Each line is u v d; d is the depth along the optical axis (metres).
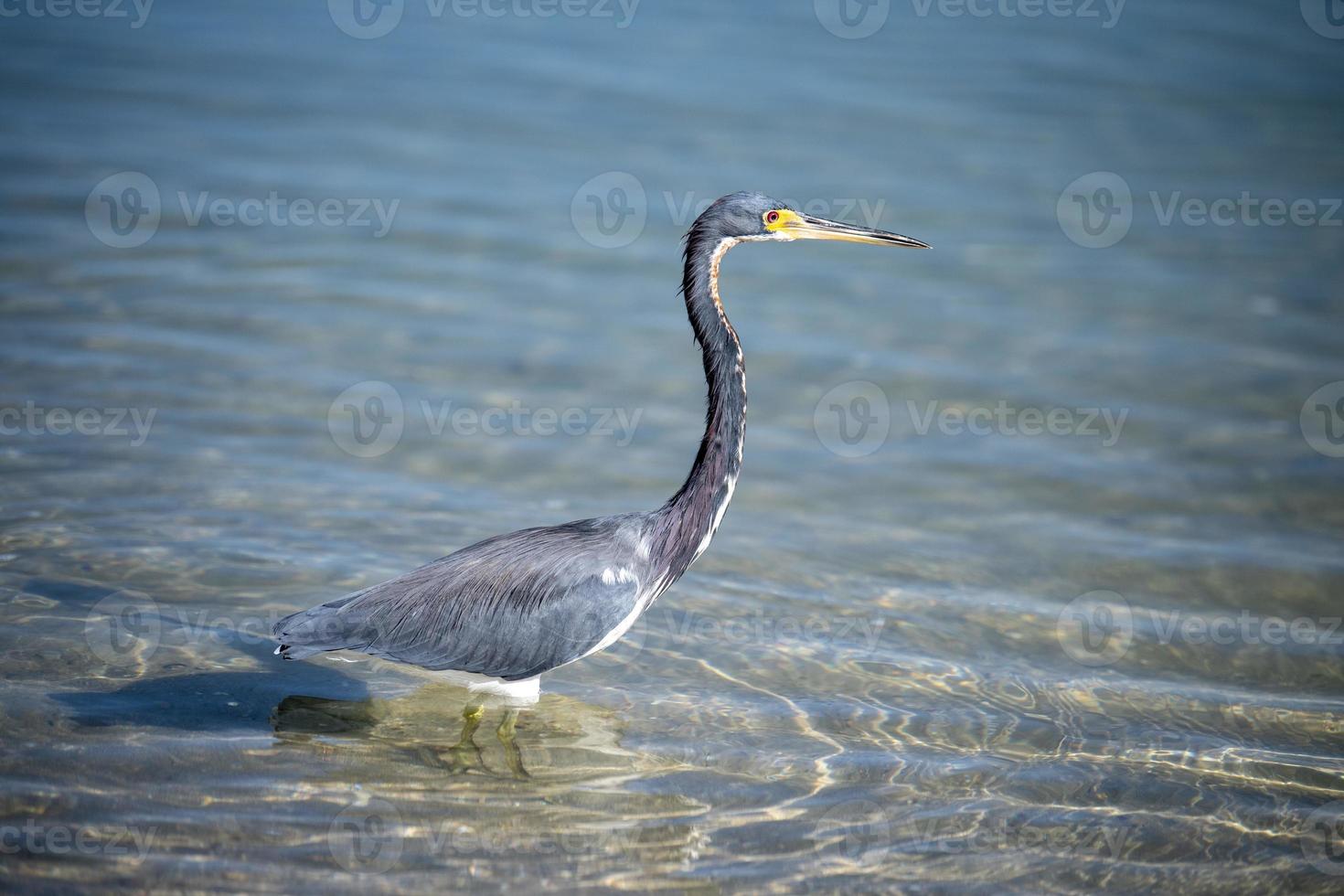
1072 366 18.08
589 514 13.91
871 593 12.78
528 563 10.12
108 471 13.94
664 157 23.23
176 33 27.78
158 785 9.08
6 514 12.86
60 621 11.14
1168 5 31.58
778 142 24.22
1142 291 20.31
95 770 9.18
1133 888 8.68
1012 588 13.02
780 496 14.78
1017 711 10.82
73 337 16.78
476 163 22.86
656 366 17.72
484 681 10.59
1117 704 11.01
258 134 23.31
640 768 9.75
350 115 24.38
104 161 21.83
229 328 17.48
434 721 10.26
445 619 10.01
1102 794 9.71
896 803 9.48
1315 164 24.61
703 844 8.90
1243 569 13.47
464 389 16.70
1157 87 27.61
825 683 11.12
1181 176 23.97
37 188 20.64
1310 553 13.77
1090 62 28.64
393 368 16.98
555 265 20.06
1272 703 11.12
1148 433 16.36
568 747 9.99
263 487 13.95
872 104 26.17
